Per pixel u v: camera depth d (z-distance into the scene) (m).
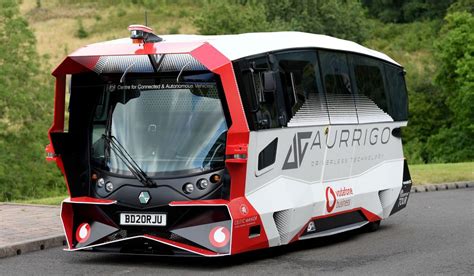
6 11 82.75
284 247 21.50
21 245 20.61
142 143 18.61
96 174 18.95
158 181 18.22
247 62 18.30
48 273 17.80
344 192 22.23
